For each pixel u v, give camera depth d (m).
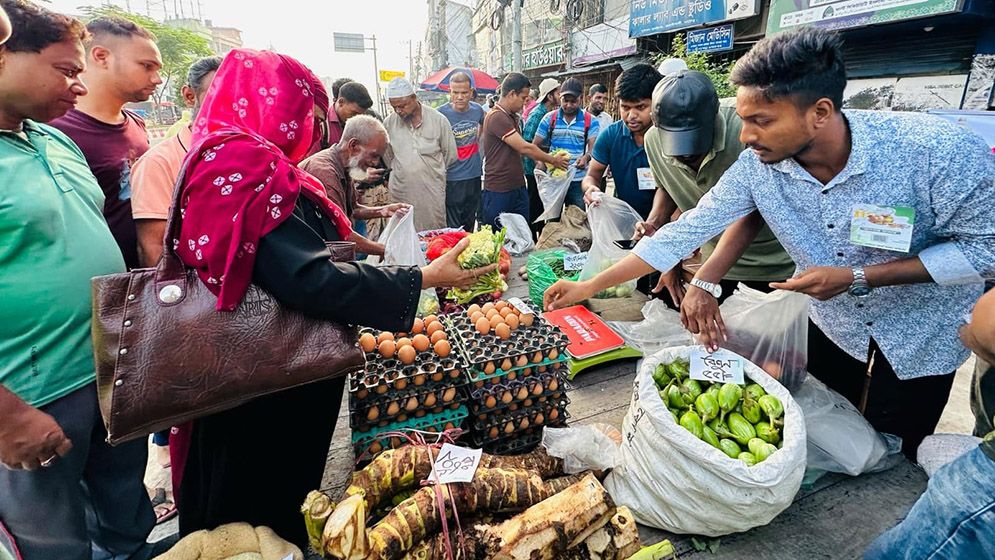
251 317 1.11
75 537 1.40
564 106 4.89
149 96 1.90
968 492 0.95
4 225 1.17
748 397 1.52
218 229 1.04
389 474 1.30
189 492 1.48
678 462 1.33
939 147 1.31
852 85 6.55
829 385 1.95
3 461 1.09
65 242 1.28
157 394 1.05
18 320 1.21
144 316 1.05
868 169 1.38
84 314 1.33
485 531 1.20
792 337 1.73
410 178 4.26
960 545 0.95
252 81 1.20
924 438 1.62
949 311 1.53
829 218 1.52
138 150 1.94
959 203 1.32
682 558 1.36
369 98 4.12
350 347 1.21
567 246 3.55
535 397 1.70
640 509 1.45
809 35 1.25
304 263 1.11
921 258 1.39
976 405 1.54
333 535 1.07
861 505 1.50
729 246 1.78
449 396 1.60
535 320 1.83
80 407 1.34
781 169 1.53
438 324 1.76
